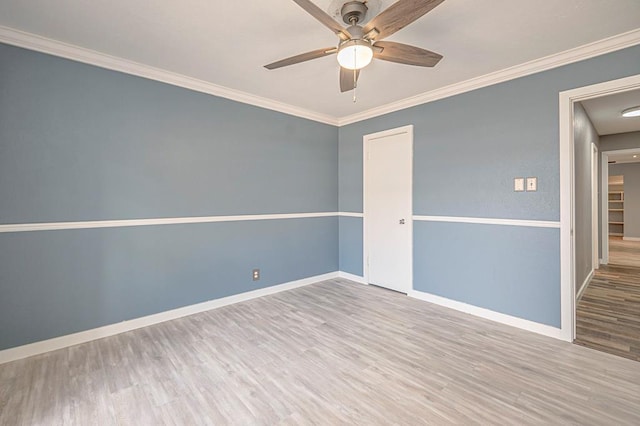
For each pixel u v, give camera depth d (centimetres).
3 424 161
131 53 255
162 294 296
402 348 242
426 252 354
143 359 226
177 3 189
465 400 180
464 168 318
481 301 306
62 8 194
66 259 247
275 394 186
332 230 457
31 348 231
